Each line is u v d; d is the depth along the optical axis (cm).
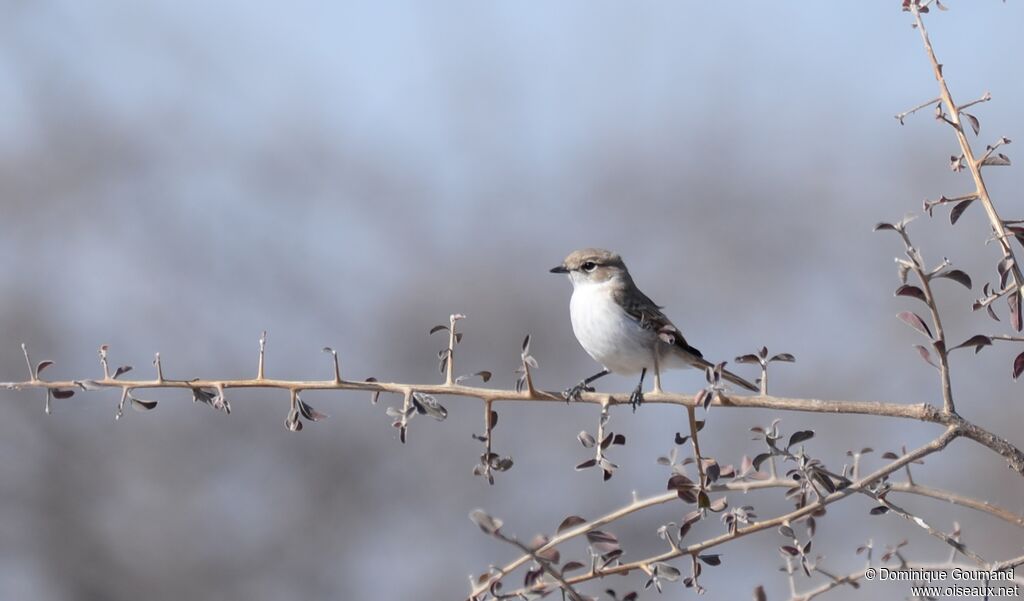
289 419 632
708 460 594
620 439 616
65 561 1748
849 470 688
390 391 637
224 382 628
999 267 558
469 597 553
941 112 586
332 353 632
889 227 564
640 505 575
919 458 594
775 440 578
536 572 560
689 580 564
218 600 1723
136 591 1738
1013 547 1435
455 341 649
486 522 530
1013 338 563
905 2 604
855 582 591
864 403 599
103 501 1795
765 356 615
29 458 1800
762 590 576
